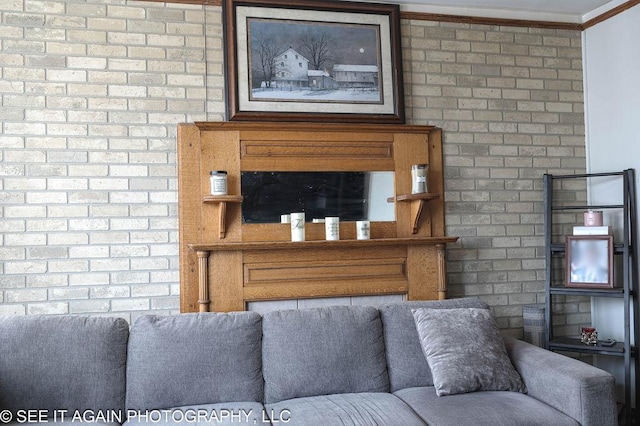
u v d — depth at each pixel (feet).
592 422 7.88
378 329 9.50
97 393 8.25
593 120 12.81
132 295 10.55
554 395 8.39
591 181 12.93
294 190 11.21
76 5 10.50
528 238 12.53
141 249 10.61
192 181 10.75
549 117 12.78
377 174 11.62
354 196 11.48
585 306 12.87
